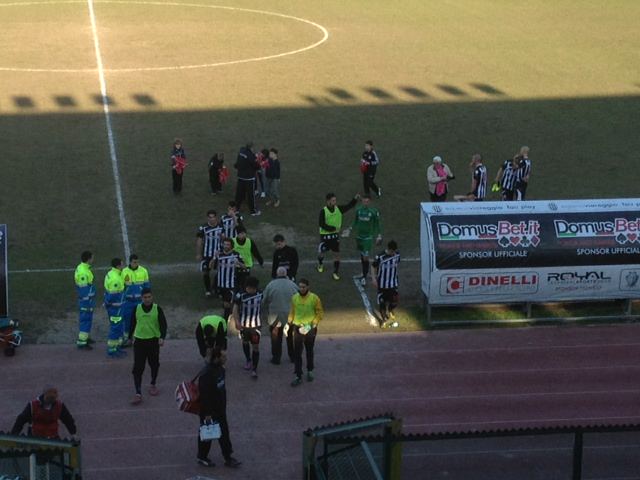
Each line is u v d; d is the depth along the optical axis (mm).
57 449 13258
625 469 13570
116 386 18719
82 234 25641
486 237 21469
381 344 20609
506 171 27281
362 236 23078
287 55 42531
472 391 18891
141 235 25734
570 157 32125
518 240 21531
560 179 30281
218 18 48812
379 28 47781
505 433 12961
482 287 21578
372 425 13922
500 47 44844
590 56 43625
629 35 47406
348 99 36969
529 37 46688
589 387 19156
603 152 32625
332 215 23078
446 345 20672
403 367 19719
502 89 38719
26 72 38750
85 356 19812
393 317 21391
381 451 13094
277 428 17453
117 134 32688
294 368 19281
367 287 23266
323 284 23328
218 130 33375
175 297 22500
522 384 19203
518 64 42188
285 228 26531
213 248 22125
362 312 22031
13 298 22172
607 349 20688
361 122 34625
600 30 48281
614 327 21656
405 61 42125
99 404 18078
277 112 35375
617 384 19297
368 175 28188
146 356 18031
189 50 42750
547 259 21594
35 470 12586
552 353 20469
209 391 15555
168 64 40562
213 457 16578
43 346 20141
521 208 21844
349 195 28797
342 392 18703
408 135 33594
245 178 26906
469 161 31578
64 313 21594
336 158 31422
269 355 20000
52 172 29484
